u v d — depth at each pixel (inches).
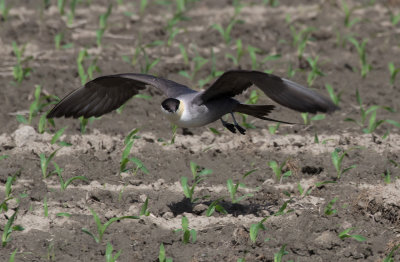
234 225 408.8
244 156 501.0
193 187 427.8
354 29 730.8
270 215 415.5
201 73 633.0
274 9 776.9
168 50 676.1
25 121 523.8
